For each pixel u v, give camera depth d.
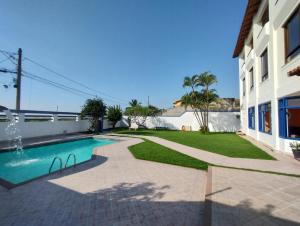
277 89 11.66
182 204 4.73
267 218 3.96
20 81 18.09
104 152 11.54
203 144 14.84
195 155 10.62
